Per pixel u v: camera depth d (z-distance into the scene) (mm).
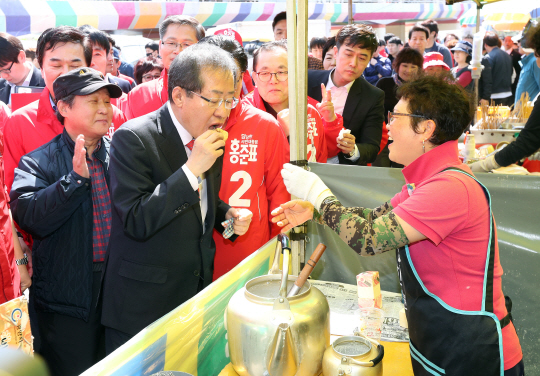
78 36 2111
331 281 1935
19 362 333
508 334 1153
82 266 1771
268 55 2197
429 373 1164
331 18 7176
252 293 1229
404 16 7730
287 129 2207
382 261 1860
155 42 5629
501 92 5996
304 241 1882
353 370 1067
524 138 2100
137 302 1500
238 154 1970
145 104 2490
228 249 2002
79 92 1704
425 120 1145
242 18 6262
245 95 2564
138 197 1407
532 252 1560
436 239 1082
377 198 1750
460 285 1117
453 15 8289
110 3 5324
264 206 2033
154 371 1034
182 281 1560
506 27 6953
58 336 1814
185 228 1518
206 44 1460
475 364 1101
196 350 1214
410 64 3336
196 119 1426
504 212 1581
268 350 1062
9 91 3227
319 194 1255
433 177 1133
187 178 1353
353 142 2416
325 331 1166
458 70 4785
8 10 4668
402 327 1527
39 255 1809
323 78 2914
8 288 1457
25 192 1720
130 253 1509
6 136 2107
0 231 1476
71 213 1681
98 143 1876
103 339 1930
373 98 2781
